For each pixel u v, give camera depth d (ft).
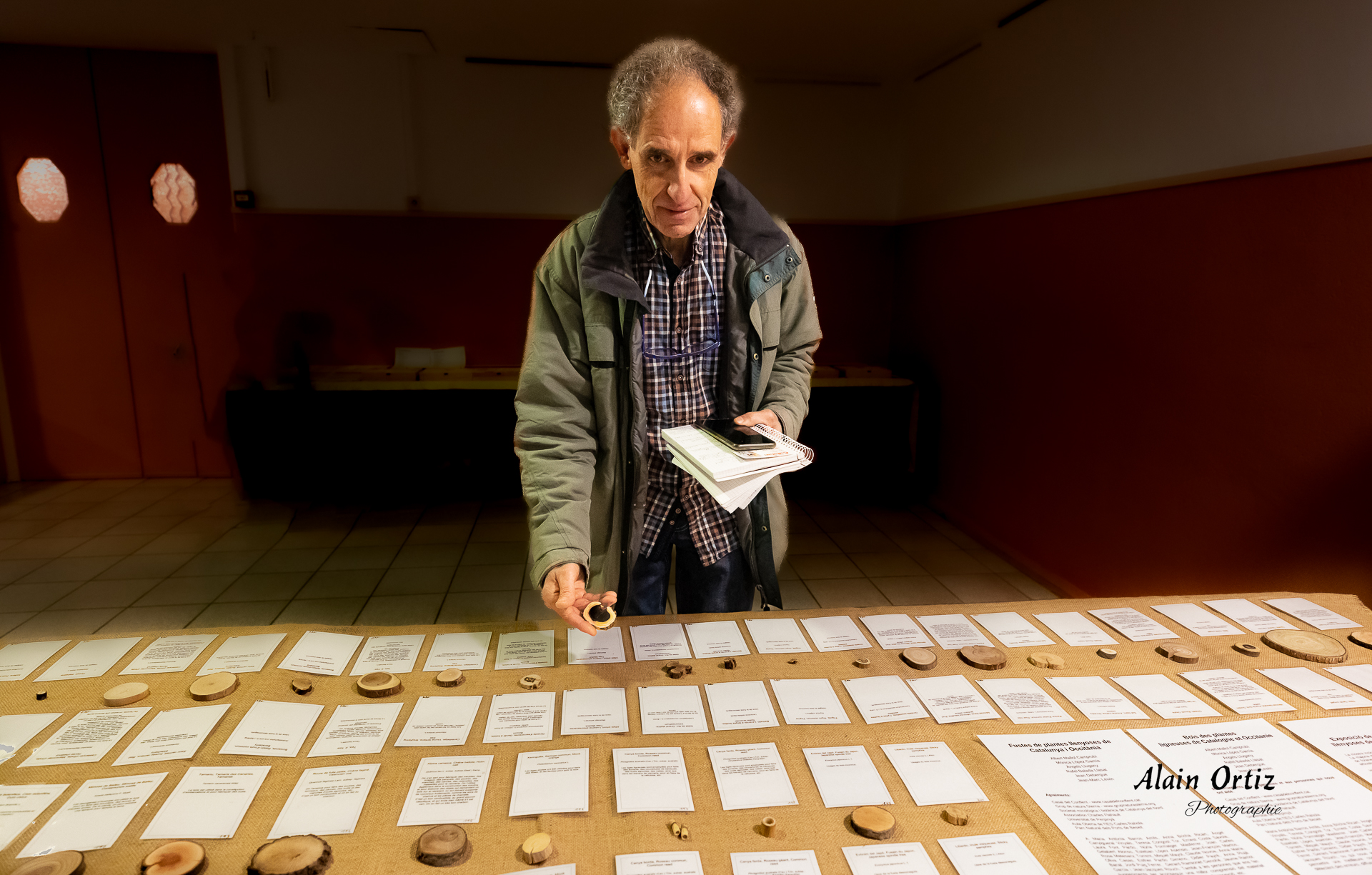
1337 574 6.60
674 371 4.77
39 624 9.68
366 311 15.81
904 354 16.25
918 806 3.12
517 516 14.16
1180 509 8.44
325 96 14.70
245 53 14.30
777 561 5.39
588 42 13.85
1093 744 3.52
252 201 14.90
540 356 4.56
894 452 14.94
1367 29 6.24
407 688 3.91
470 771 3.28
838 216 16.42
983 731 3.61
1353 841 2.96
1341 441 6.51
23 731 3.48
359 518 13.93
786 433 4.86
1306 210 6.80
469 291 15.99
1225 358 7.78
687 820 3.02
